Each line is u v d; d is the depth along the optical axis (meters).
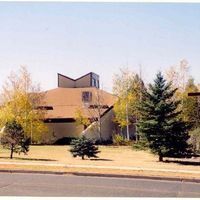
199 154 29.48
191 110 43.72
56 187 12.50
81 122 48.47
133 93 46.59
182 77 46.00
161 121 26.69
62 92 55.81
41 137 48.00
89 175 15.58
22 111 45.38
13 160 21.77
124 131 50.84
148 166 19.78
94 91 53.91
